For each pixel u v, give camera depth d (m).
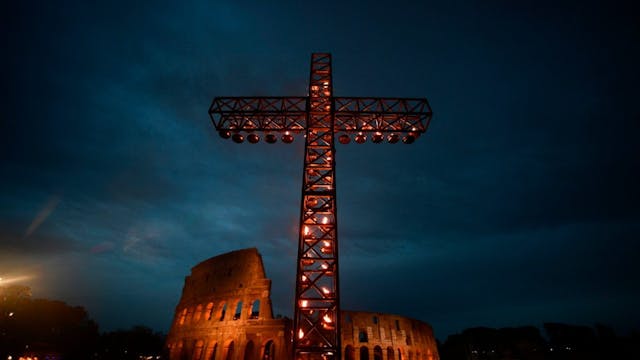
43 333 60.25
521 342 77.88
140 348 59.47
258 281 40.41
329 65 19.17
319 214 15.30
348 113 17.44
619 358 66.94
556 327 78.31
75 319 66.00
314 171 16.44
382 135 18.22
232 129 17.81
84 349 57.56
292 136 18.27
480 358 80.19
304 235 14.84
